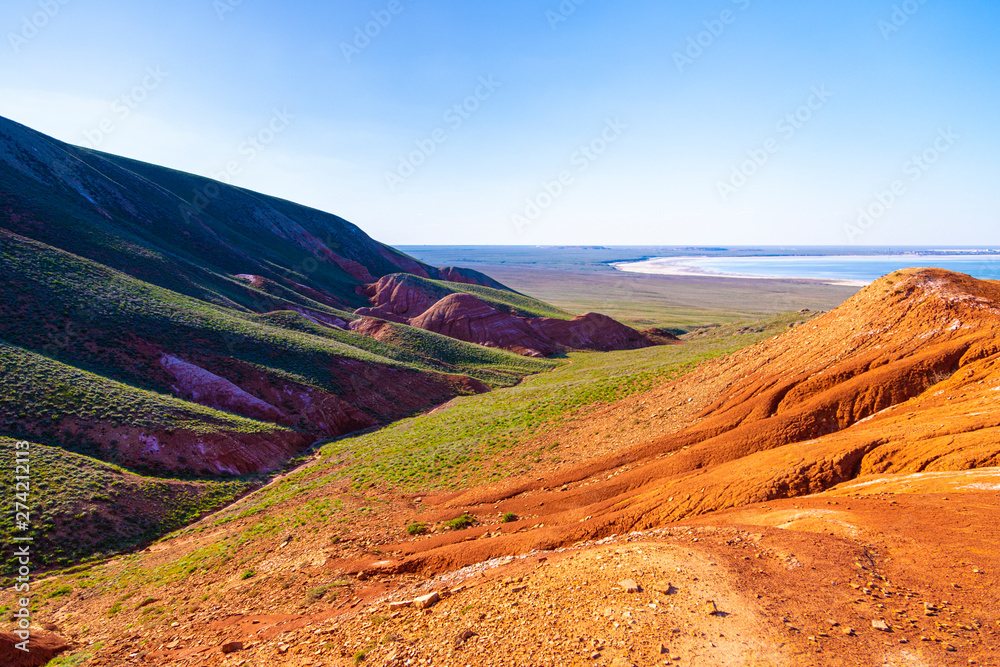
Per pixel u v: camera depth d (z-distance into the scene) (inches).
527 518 800.9
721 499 617.3
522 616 398.0
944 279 907.4
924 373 716.7
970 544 378.6
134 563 967.6
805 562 402.0
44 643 622.8
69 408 1379.2
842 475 580.7
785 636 318.7
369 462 1401.3
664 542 487.8
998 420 526.3
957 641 291.7
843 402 750.5
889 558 389.1
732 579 391.2
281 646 476.7
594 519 685.3
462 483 1069.1
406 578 652.7
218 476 1449.3
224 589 732.7
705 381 1215.6
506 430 1386.6
